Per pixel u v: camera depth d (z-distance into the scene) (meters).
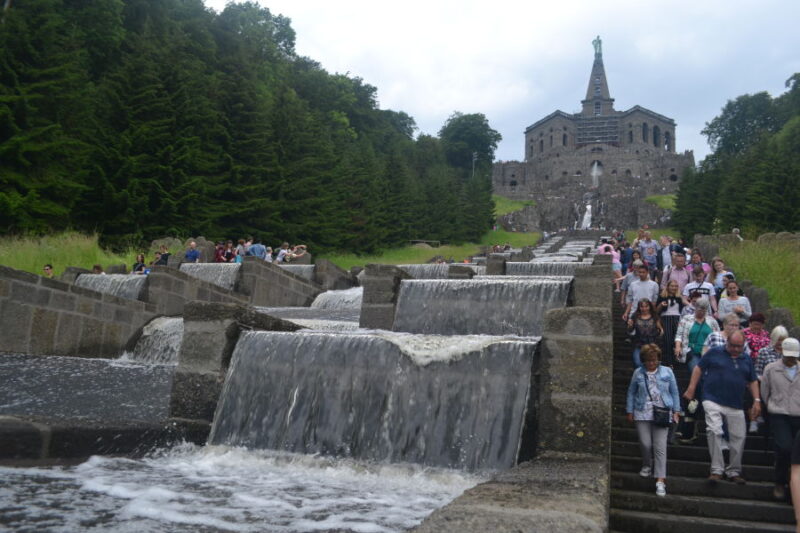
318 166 61.41
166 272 21.72
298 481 8.20
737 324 9.07
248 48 104.19
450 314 16.56
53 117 36.38
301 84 122.75
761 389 9.01
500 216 108.62
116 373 14.23
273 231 50.84
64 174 35.91
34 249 28.05
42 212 32.91
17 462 7.71
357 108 144.25
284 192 53.22
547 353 8.36
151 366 15.51
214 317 10.52
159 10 84.50
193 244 30.27
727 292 13.12
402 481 8.45
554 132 165.75
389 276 17.23
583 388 8.12
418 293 17.17
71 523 5.74
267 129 53.22
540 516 4.51
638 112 166.25
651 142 166.62
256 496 7.20
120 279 22.44
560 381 8.23
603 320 8.24
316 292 30.95
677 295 13.37
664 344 13.21
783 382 8.68
